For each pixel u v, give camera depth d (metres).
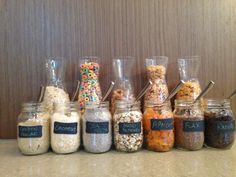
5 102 1.05
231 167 0.73
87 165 0.76
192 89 0.97
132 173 0.70
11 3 1.04
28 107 0.87
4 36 1.04
